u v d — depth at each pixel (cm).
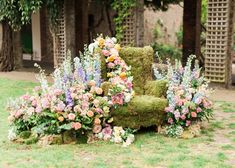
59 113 556
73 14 1294
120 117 593
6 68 1451
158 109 607
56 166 468
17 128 583
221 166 466
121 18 1181
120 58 652
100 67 622
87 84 593
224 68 1088
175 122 613
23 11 1222
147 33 2130
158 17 2178
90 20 1855
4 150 536
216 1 1084
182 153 518
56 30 1324
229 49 1075
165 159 493
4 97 915
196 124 621
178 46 2080
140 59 682
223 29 1081
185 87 622
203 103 624
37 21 1912
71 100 558
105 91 593
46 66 1620
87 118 561
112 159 495
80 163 478
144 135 611
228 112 783
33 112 571
